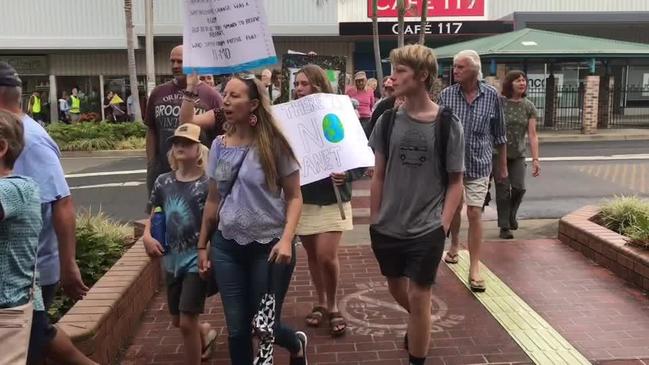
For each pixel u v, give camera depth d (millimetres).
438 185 3701
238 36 3930
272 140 3416
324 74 4688
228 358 4332
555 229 8055
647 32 28250
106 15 24875
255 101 3389
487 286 5613
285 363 4215
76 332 3678
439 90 5816
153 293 5547
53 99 25828
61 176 3176
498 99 5609
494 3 26297
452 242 6336
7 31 24641
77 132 18312
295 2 25031
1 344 2637
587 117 20953
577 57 20500
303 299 5500
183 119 4262
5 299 2668
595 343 4438
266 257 3410
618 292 5461
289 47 26422
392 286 3904
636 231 6023
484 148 5492
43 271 3207
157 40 25469
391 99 5324
